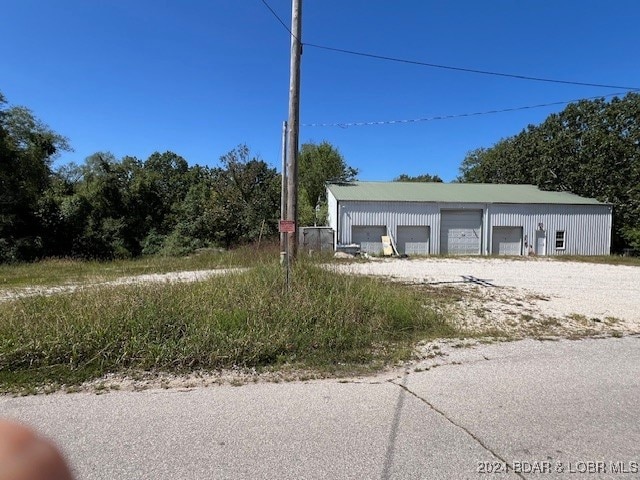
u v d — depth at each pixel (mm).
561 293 10250
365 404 3574
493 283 12039
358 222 26000
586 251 28094
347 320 5691
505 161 42719
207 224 32625
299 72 8414
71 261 19031
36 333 4809
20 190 25828
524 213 27500
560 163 34906
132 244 34031
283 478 2471
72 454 2717
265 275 7246
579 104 35781
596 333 6273
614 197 31609
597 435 3039
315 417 3307
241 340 4852
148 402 3596
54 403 3566
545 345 5520
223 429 3086
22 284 10531
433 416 3336
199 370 4434
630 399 3705
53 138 29281
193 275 11320
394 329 5973
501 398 3715
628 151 31469
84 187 34594
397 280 12297
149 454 2727
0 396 3732
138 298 5895
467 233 27250
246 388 3961
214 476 2482
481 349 5305
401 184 31500
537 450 2826
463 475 2523
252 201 33562
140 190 37438
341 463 2639
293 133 8359
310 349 5035
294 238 8281
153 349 4648
